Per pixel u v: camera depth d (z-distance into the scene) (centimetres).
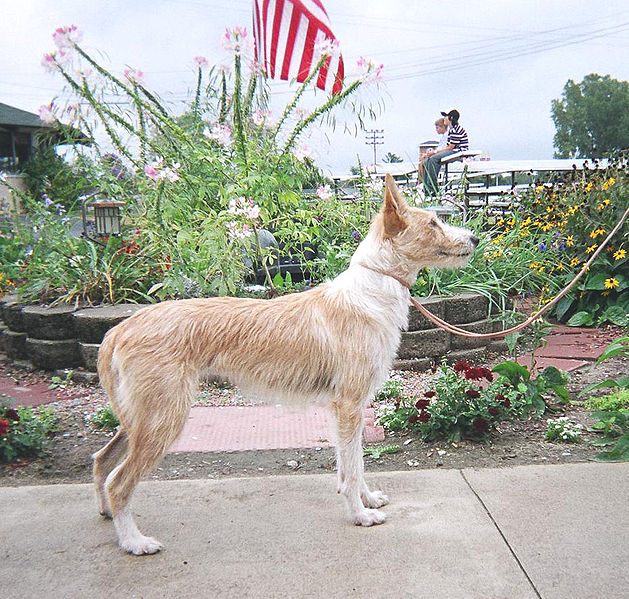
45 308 578
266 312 321
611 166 801
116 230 661
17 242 930
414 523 316
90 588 269
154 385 295
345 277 332
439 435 425
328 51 657
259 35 896
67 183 866
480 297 595
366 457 404
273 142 677
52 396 516
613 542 293
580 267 747
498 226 818
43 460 404
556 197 830
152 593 264
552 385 468
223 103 735
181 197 637
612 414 412
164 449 299
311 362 316
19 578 276
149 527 319
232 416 473
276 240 748
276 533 311
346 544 298
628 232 709
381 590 262
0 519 328
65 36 593
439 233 329
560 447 407
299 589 264
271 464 396
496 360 588
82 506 342
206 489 358
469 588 262
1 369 589
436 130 1038
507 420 438
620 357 590
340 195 809
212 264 593
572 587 261
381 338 319
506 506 329
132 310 559
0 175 1359
